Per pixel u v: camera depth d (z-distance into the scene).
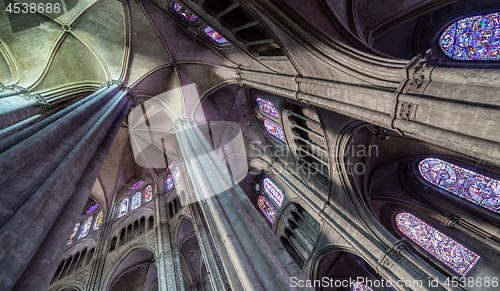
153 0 10.54
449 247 10.66
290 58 8.14
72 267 14.45
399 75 5.23
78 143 4.47
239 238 4.14
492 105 3.79
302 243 13.21
